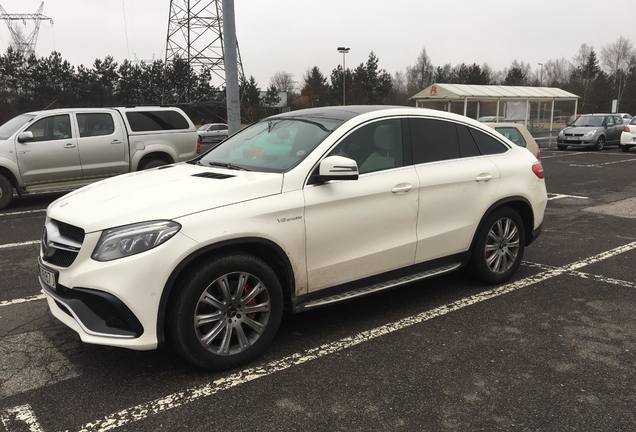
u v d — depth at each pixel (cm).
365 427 300
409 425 302
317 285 398
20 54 5278
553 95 3041
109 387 343
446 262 485
